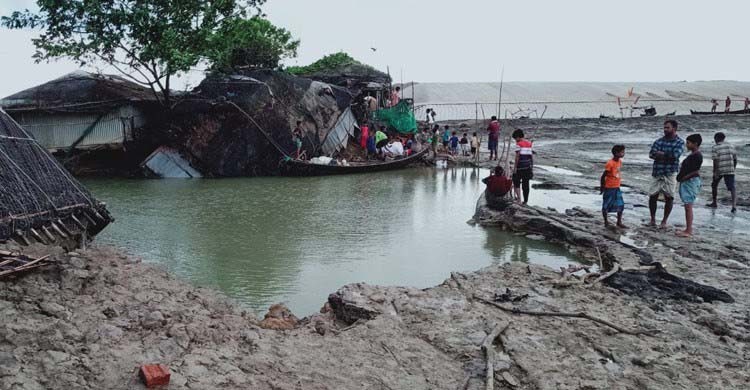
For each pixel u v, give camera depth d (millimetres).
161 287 5812
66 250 6879
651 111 53781
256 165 19797
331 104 23297
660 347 5141
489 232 10758
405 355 4816
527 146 12156
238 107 19266
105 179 18844
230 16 20141
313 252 9164
